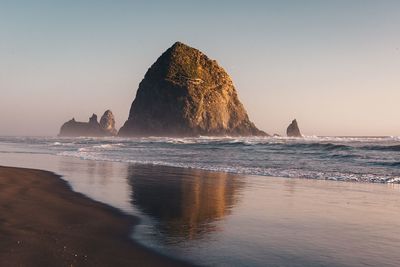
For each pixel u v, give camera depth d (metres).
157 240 6.82
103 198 11.27
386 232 7.58
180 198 11.49
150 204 10.43
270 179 16.36
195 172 19.06
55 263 5.36
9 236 6.60
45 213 8.66
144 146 51.72
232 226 7.98
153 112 145.00
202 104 139.62
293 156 29.78
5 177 14.59
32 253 5.75
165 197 11.64
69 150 41.84
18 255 5.61
